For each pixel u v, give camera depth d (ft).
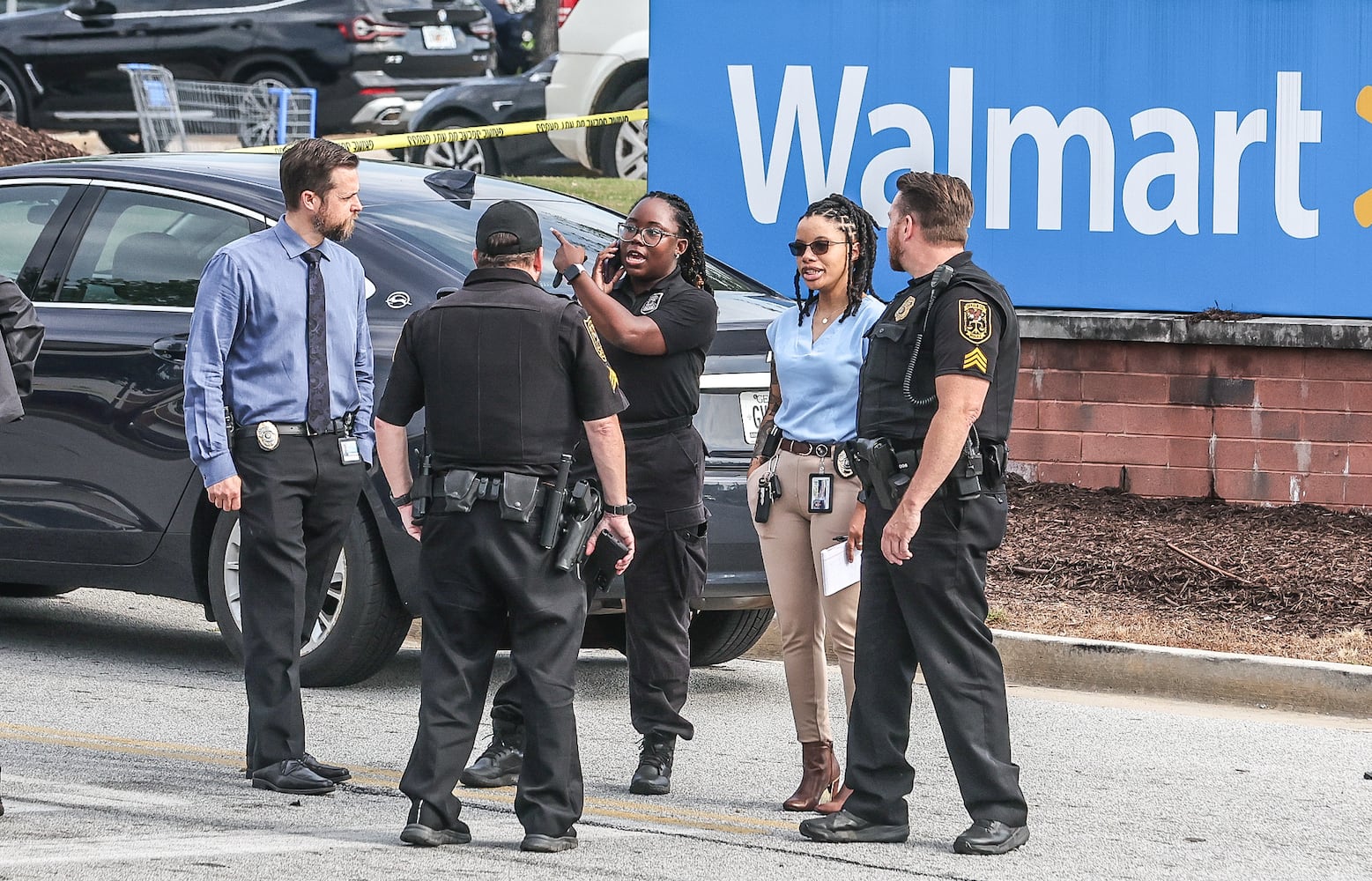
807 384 70.49
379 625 89.20
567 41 212.64
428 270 89.45
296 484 71.82
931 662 64.80
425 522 63.41
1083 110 131.54
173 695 89.92
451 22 221.66
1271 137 128.47
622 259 74.02
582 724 86.79
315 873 59.77
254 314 71.15
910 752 82.58
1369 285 127.44
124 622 111.04
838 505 69.46
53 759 76.02
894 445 64.18
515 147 214.69
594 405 63.21
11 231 98.63
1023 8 132.36
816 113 137.08
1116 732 87.56
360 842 64.03
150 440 92.02
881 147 136.05
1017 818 65.41
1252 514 122.93
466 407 62.39
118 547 93.15
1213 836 68.80
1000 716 65.26
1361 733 88.17
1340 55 127.13
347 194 72.33
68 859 60.54
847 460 69.26
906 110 135.33
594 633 99.91
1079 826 69.77
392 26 221.87
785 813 70.90
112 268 95.35
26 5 231.30
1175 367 126.72
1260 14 127.75
